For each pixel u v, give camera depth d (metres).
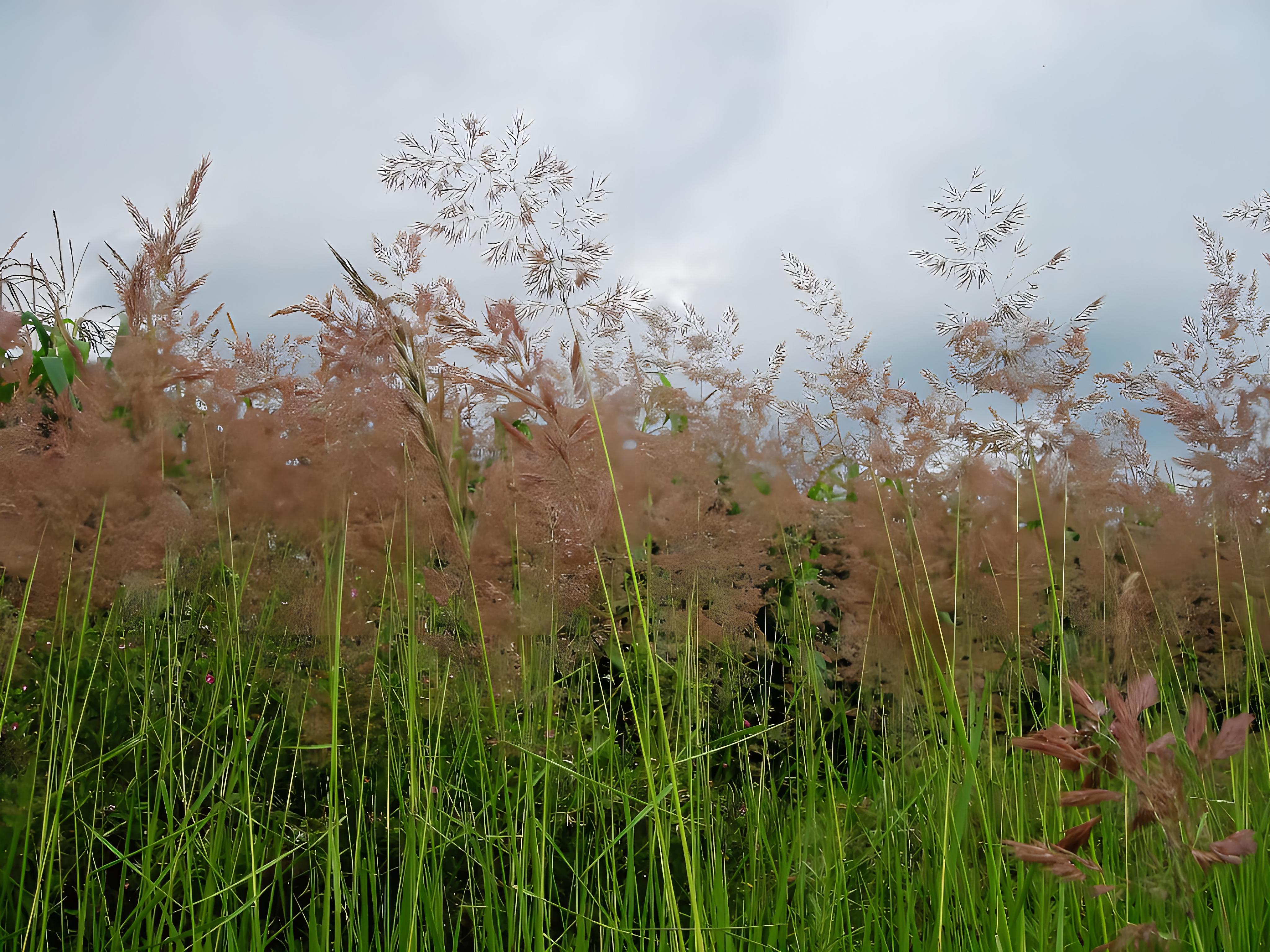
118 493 2.07
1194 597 2.38
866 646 2.34
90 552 2.07
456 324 2.06
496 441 2.23
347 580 2.17
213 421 2.30
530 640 2.18
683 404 2.55
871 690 2.42
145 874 1.84
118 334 2.34
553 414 1.99
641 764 2.50
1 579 2.07
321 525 2.16
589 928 1.98
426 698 2.25
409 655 2.01
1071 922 1.86
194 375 2.34
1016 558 2.12
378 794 2.24
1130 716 1.28
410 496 2.09
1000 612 2.26
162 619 2.35
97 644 2.24
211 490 2.24
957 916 1.92
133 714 2.24
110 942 1.85
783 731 2.68
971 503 2.29
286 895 2.19
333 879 1.81
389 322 1.90
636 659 2.37
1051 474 2.27
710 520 2.41
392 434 2.07
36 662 2.14
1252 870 1.82
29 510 2.00
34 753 1.99
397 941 1.88
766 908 2.14
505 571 2.16
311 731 2.14
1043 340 2.23
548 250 2.03
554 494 2.03
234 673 2.22
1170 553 2.34
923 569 2.24
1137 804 1.55
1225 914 1.54
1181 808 1.27
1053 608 2.12
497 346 2.02
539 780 2.16
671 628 2.37
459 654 2.17
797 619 2.55
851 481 2.49
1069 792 1.35
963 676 2.22
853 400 2.43
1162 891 1.33
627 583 2.32
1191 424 2.39
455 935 1.95
